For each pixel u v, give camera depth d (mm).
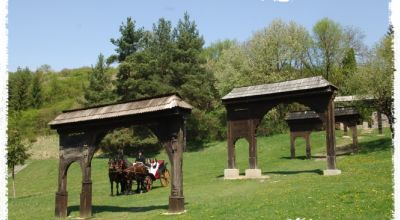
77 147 17125
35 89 92688
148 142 52156
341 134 49094
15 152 29000
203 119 57469
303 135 36844
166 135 15516
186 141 60781
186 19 61656
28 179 41781
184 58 59656
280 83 26031
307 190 16656
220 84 63031
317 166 29203
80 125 17047
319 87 23922
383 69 32250
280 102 25641
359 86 34469
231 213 13539
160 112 15281
